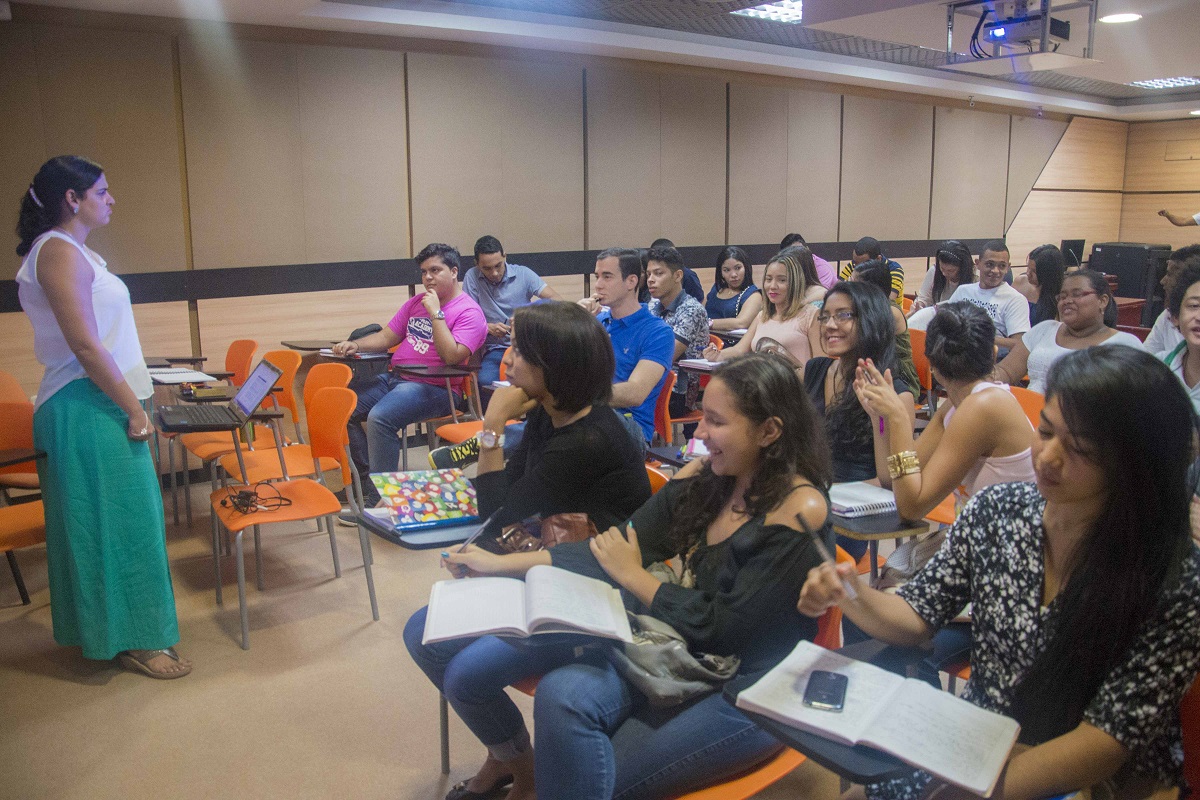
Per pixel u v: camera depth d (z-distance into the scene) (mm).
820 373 2898
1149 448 1187
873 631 1503
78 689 2803
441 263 4566
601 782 1577
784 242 6480
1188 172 10984
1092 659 1256
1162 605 1207
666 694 1579
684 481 1860
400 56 5613
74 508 2719
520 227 6277
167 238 4969
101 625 2807
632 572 1812
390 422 4371
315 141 5383
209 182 5066
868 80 7801
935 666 1687
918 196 9016
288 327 5434
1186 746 1327
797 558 1594
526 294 5715
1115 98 10445
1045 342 3686
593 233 6660
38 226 2594
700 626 1659
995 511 1428
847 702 1317
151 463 2816
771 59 6961
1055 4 4570
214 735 2549
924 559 2160
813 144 7973
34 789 2307
